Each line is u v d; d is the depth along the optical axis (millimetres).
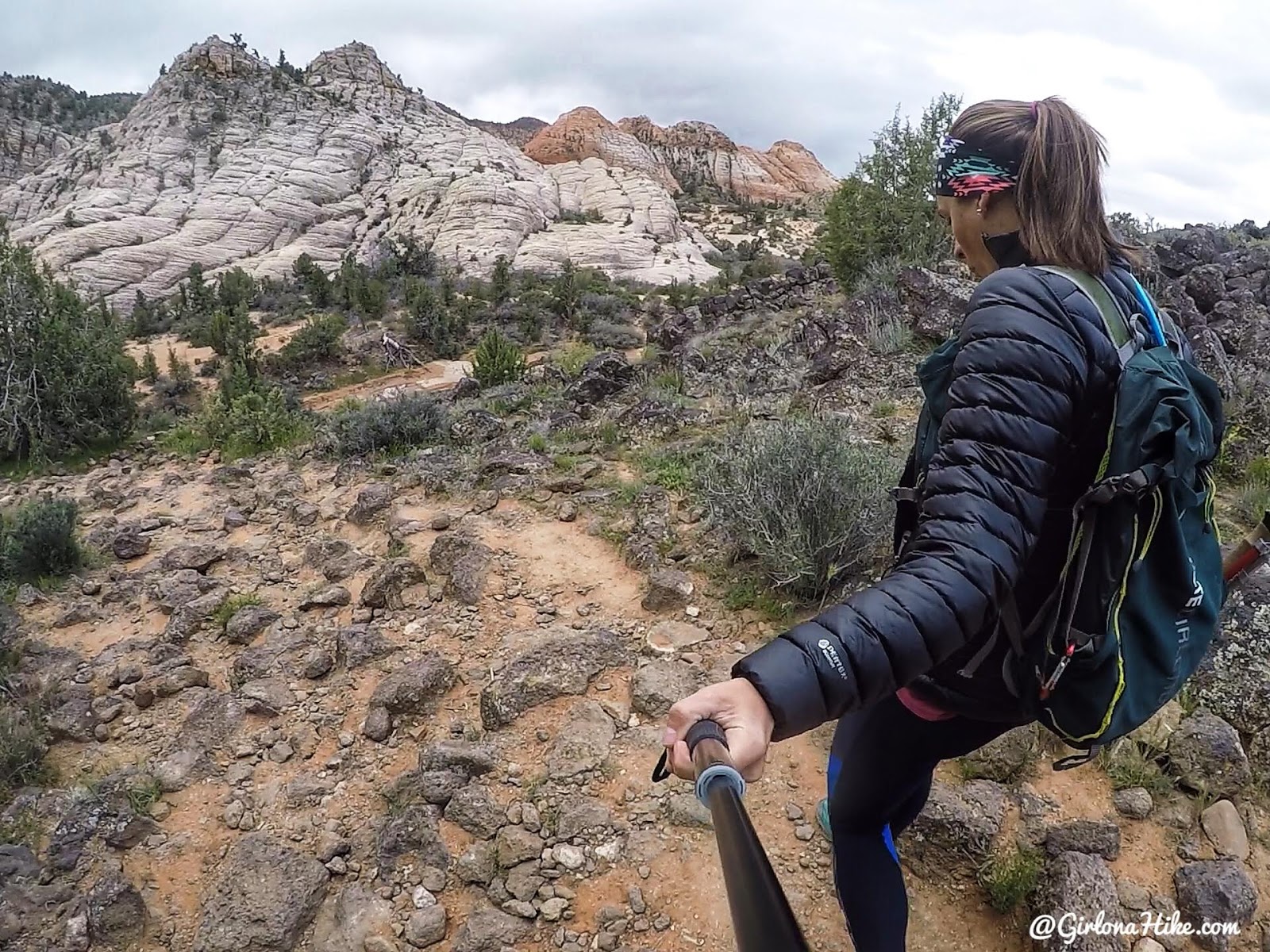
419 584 5227
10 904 3188
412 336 34312
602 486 6473
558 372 13328
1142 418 1216
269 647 4840
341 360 31281
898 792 1865
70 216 78812
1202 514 1330
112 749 4273
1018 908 2752
